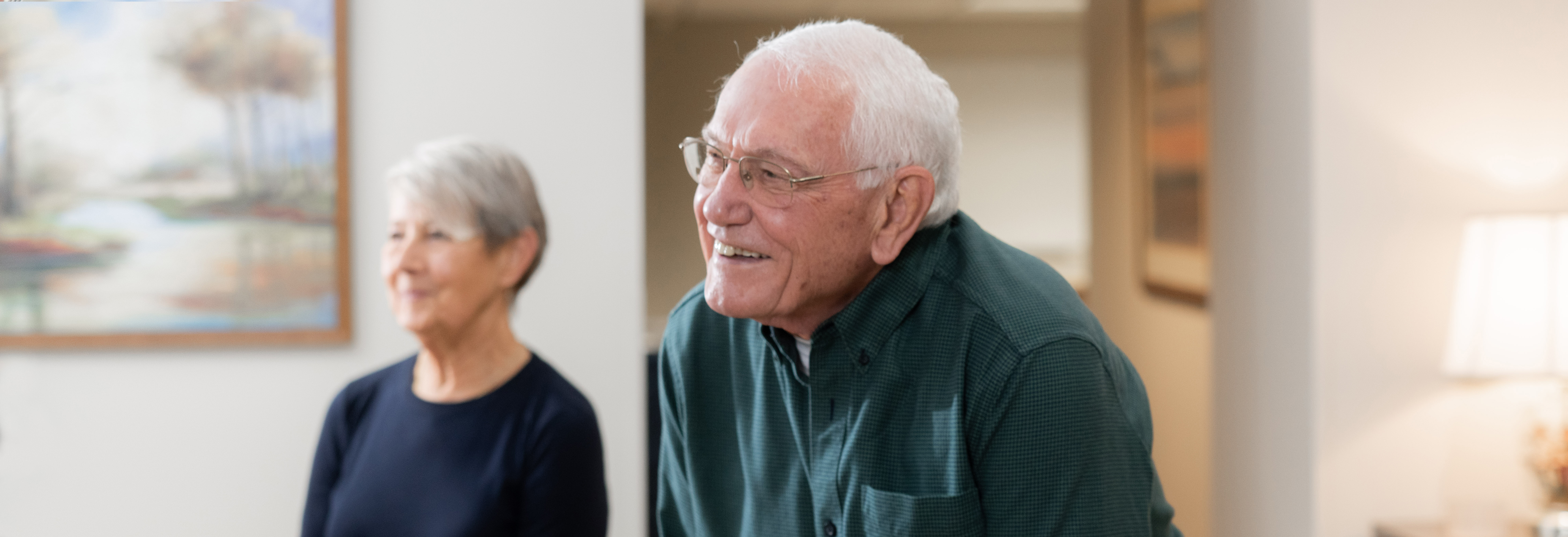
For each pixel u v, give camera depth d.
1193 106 3.34
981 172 7.09
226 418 2.36
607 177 2.43
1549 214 2.57
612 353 2.42
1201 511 3.42
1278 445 2.78
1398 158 2.57
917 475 1.05
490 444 1.68
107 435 2.33
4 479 2.30
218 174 2.33
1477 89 2.58
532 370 1.76
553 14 2.42
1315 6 2.55
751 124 0.99
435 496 1.66
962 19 7.01
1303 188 2.61
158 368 2.34
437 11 2.39
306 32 2.35
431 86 2.39
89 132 2.30
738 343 1.24
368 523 1.67
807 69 1.00
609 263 2.42
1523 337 2.38
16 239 2.29
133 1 2.31
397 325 2.40
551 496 1.66
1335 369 2.57
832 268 1.02
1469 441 2.58
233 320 2.35
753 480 1.21
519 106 2.41
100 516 2.33
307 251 2.36
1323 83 2.56
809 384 1.11
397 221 1.79
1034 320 1.00
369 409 1.78
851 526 1.08
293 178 2.35
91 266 2.31
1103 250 4.46
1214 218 3.19
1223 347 3.14
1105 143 4.39
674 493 1.36
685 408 1.27
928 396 1.04
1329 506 2.58
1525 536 2.40
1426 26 2.57
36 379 2.31
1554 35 2.58
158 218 2.32
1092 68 4.57
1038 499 0.97
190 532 2.35
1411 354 2.58
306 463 2.38
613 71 2.43
